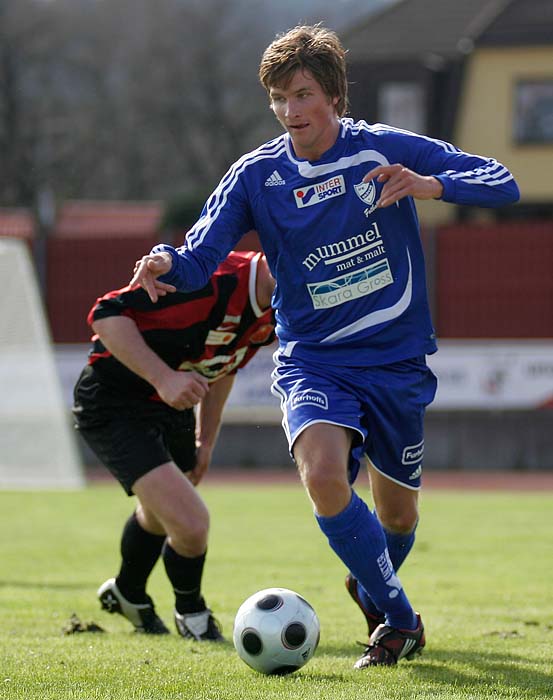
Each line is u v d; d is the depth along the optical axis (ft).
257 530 135.03
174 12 590.14
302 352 54.80
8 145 540.52
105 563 106.83
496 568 102.01
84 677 50.57
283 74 50.98
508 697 46.37
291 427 52.39
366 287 53.57
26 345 191.93
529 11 366.63
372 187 52.80
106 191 583.99
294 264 53.88
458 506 164.55
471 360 228.63
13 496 180.55
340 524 51.31
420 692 47.16
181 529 61.98
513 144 366.63
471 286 231.91
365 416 54.34
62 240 241.76
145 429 63.57
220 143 583.17
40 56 552.41
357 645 62.34
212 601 81.00
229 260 62.85
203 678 50.60
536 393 225.97
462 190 50.90
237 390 234.79
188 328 61.57
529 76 363.97
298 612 52.11
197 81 582.76
